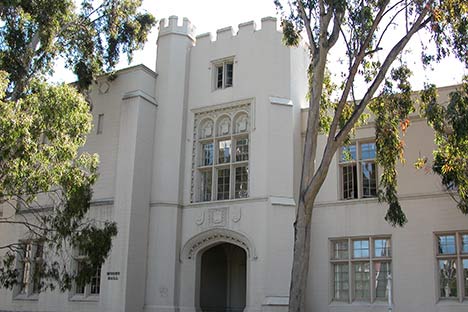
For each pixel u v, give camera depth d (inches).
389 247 754.8
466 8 598.2
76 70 856.3
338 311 757.9
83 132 625.3
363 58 635.5
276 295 754.2
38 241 682.2
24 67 722.2
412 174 755.4
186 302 821.9
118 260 800.3
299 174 831.1
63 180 624.7
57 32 778.8
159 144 877.2
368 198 778.8
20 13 722.8
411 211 744.3
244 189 833.5
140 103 864.9
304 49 913.5
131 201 818.2
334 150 580.1
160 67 918.4
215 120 883.4
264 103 838.5
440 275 718.5
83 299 831.1
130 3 887.1
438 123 619.8
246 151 847.7
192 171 875.4
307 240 573.6
